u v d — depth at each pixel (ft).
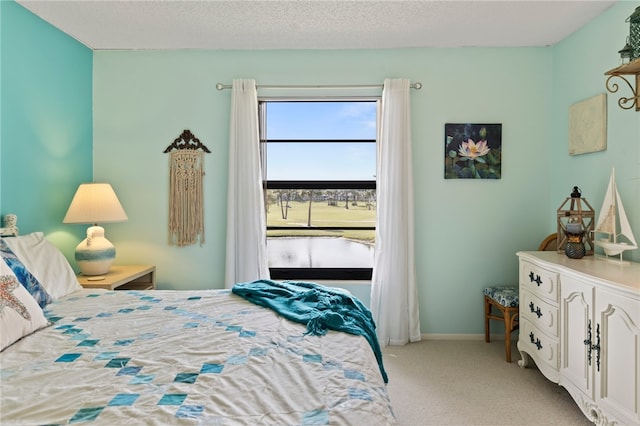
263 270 10.75
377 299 10.61
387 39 10.20
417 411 7.14
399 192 10.47
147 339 4.88
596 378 6.22
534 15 8.81
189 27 9.48
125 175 11.05
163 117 10.98
